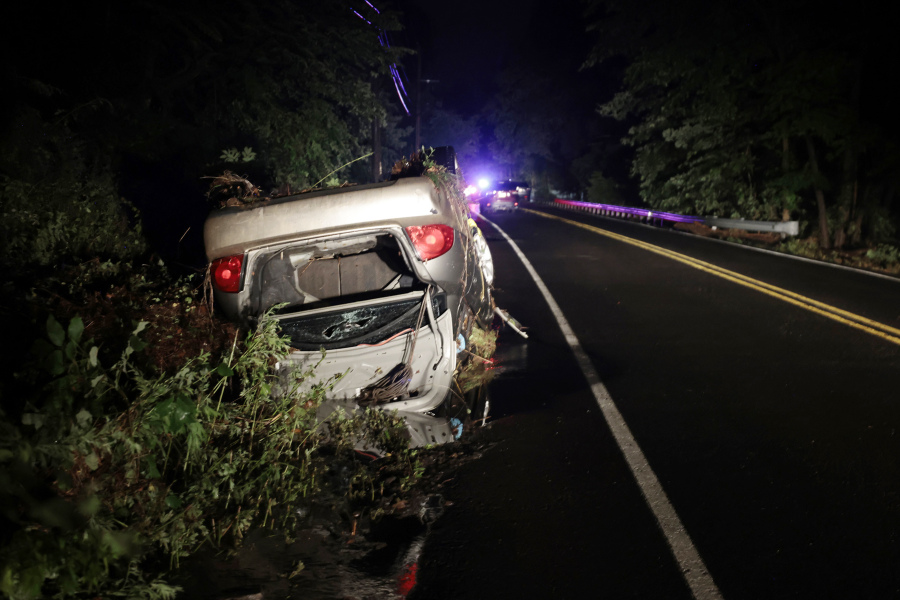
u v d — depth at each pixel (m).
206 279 5.39
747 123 25.08
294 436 4.70
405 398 5.40
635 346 7.97
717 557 3.58
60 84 11.67
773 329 8.66
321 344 5.20
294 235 5.18
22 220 7.50
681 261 15.73
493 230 25.34
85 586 2.89
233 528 3.72
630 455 4.88
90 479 3.26
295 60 16.98
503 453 4.96
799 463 4.69
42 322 4.63
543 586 3.35
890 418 5.48
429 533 3.85
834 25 21.11
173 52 15.96
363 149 33.31
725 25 22.45
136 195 11.91
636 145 48.66
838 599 3.21
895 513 3.98
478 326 7.98
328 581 3.38
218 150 14.50
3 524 2.74
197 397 4.12
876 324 8.83
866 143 19.84
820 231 21.91
